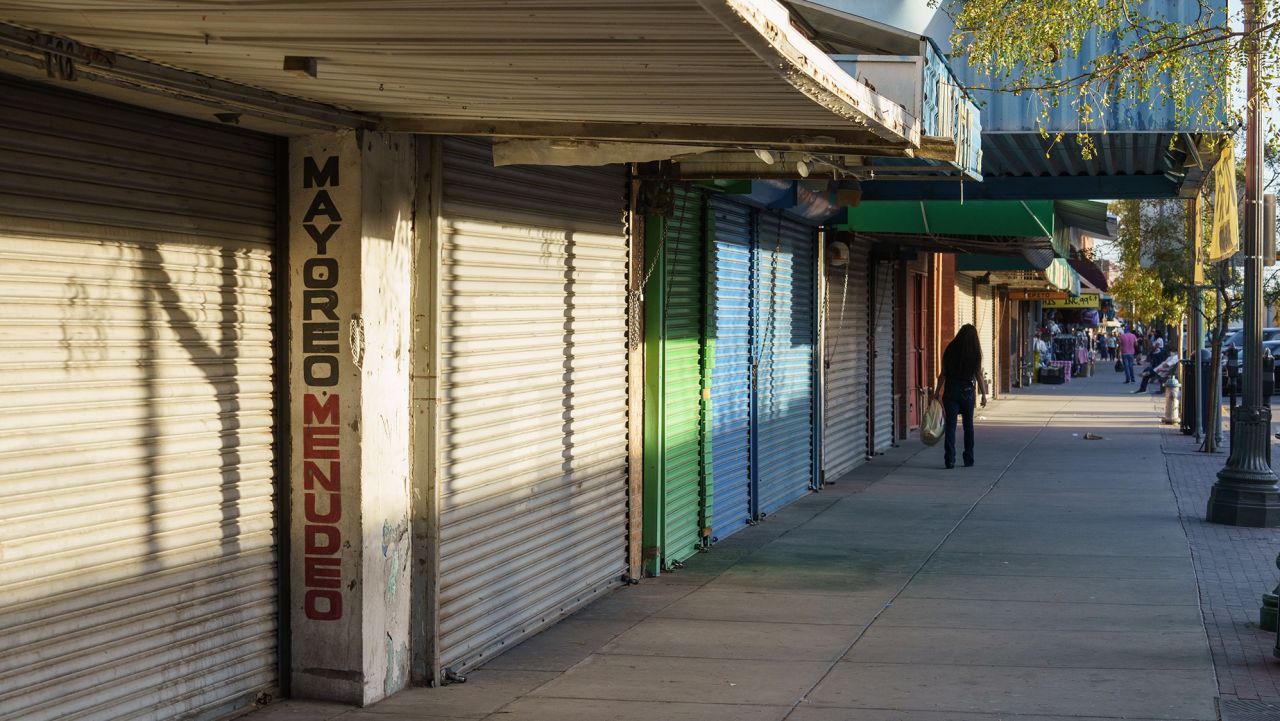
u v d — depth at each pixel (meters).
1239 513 12.73
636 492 9.99
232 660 6.27
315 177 6.50
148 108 5.62
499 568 7.80
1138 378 50.53
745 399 12.75
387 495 6.75
